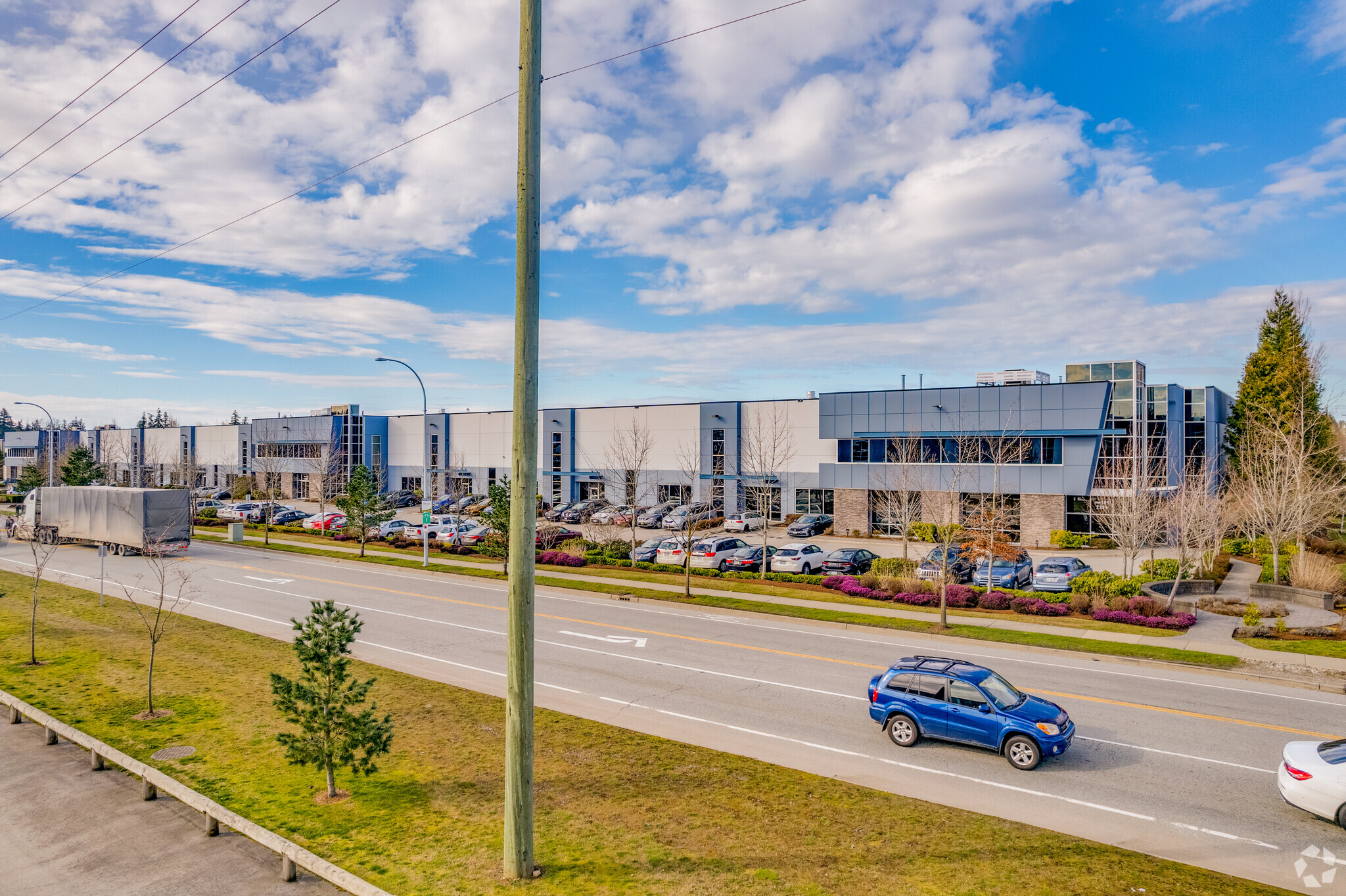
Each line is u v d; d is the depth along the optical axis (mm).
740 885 8039
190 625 20656
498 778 10867
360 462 73875
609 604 25359
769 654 18484
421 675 16422
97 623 20672
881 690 13000
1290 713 14367
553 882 8070
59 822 9516
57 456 95250
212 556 37062
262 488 76062
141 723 12906
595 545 37312
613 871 8312
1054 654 18812
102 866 8469
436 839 9039
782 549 31719
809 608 24000
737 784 10750
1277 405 46531
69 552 37969
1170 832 9719
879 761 11969
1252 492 31391
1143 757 12180
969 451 37000
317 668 10125
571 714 14000
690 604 24672
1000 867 8492
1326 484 30719
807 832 9320
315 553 38625
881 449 45281
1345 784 9508
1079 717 14070
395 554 38844
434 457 71875
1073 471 38781
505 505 32094
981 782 11227
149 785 10148
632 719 13820
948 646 19547
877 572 28484
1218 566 32625
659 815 9766
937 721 12336
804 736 13031
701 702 14812
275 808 9828
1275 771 11672
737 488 52812
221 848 8914
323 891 8023
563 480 62219
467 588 28328
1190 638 20172
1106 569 32594
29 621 20844
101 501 37344
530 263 8016
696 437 54625
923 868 8445
